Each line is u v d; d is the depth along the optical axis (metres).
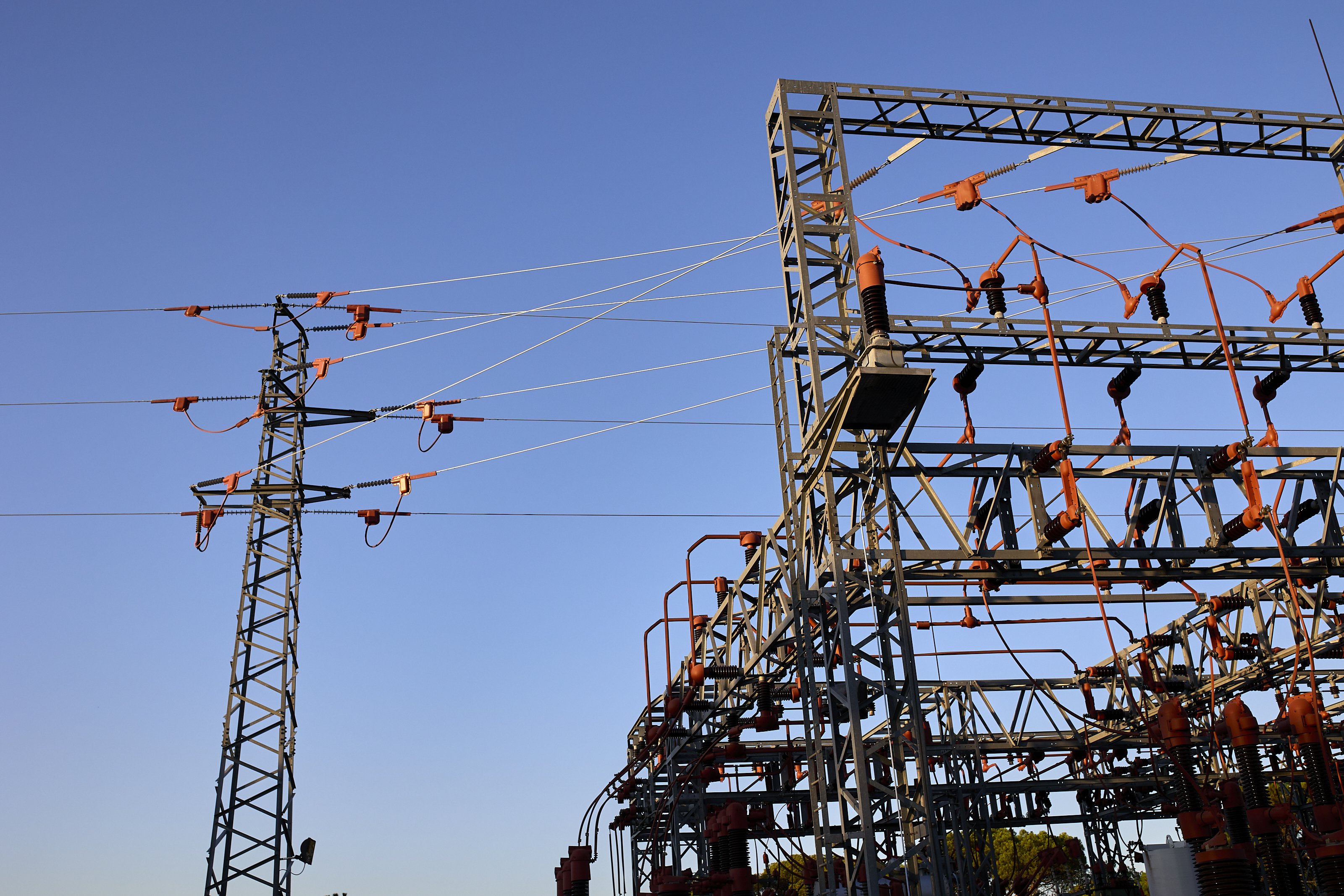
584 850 24.45
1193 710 28.94
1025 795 33.25
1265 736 28.28
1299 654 20.00
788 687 25.61
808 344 17.09
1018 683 31.22
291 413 25.66
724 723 26.38
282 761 22.36
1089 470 18.14
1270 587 24.59
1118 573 18.39
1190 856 14.43
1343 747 30.55
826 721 19.47
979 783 30.84
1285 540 18.38
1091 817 32.72
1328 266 18.77
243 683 23.08
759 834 31.72
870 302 16.05
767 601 21.67
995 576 18.06
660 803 33.00
